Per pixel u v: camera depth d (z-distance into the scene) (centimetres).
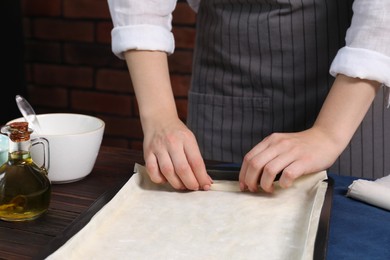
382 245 79
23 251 76
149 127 103
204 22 128
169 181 92
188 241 76
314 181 93
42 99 272
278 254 73
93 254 73
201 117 132
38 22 262
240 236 77
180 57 245
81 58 261
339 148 96
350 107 97
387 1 95
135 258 72
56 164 95
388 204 89
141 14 109
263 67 121
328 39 117
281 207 86
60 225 83
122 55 114
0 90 247
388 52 96
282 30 118
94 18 255
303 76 120
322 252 70
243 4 121
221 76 127
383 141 125
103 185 97
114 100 262
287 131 124
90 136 96
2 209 83
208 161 108
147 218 83
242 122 127
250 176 91
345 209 89
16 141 83
